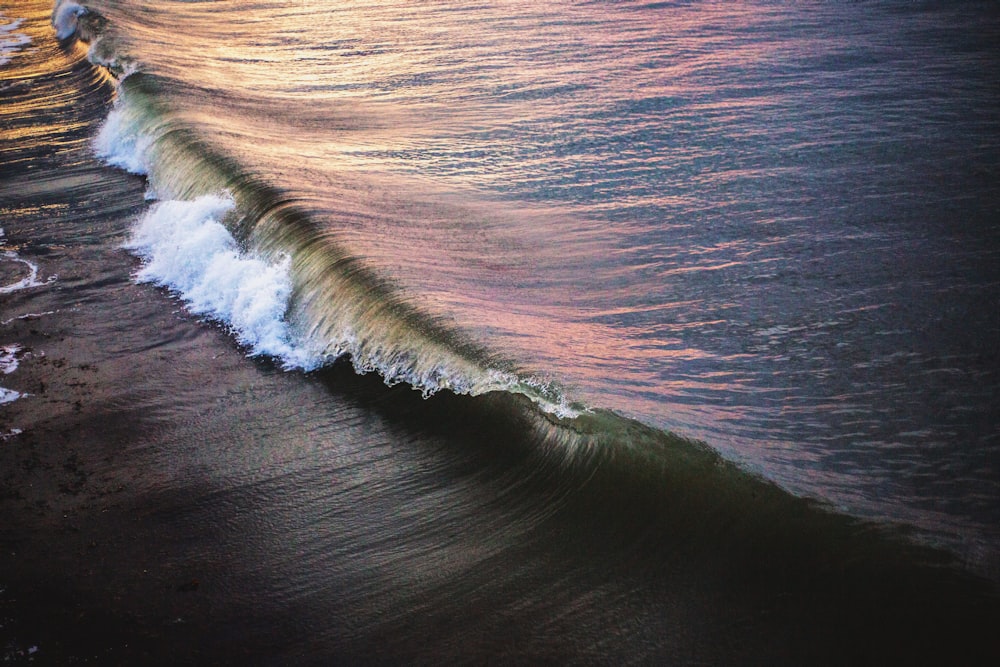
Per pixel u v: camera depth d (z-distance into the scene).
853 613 5.03
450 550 6.00
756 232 9.79
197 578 5.93
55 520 6.53
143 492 6.80
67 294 9.88
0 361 8.66
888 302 8.32
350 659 5.25
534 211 10.59
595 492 6.18
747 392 7.10
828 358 7.56
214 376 8.29
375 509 6.45
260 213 10.22
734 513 5.75
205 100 14.77
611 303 8.47
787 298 8.48
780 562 5.41
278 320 8.91
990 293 8.38
